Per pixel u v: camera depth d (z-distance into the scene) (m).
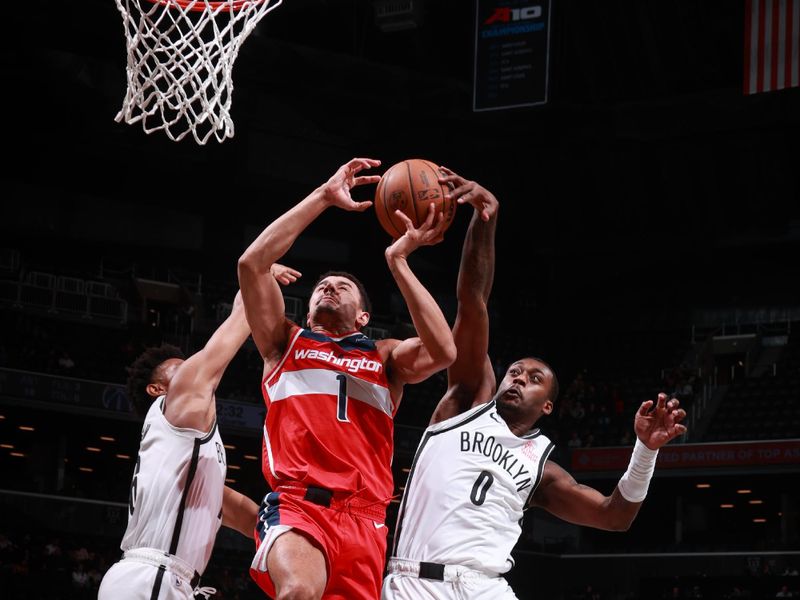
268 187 25.41
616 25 22.80
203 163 24.64
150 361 4.66
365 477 4.14
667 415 4.62
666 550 23.70
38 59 21.70
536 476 4.66
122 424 20.84
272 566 3.90
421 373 4.21
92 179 24.19
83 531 19.58
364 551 4.09
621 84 24.66
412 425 23.50
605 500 4.72
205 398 4.31
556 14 20.11
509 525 4.57
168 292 24.52
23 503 19.05
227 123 5.73
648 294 28.62
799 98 23.00
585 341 28.69
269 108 25.22
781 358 26.33
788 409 24.19
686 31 23.00
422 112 24.19
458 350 4.67
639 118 24.33
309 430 4.12
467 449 4.54
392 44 25.52
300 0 22.64
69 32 20.42
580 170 26.25
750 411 24.55
